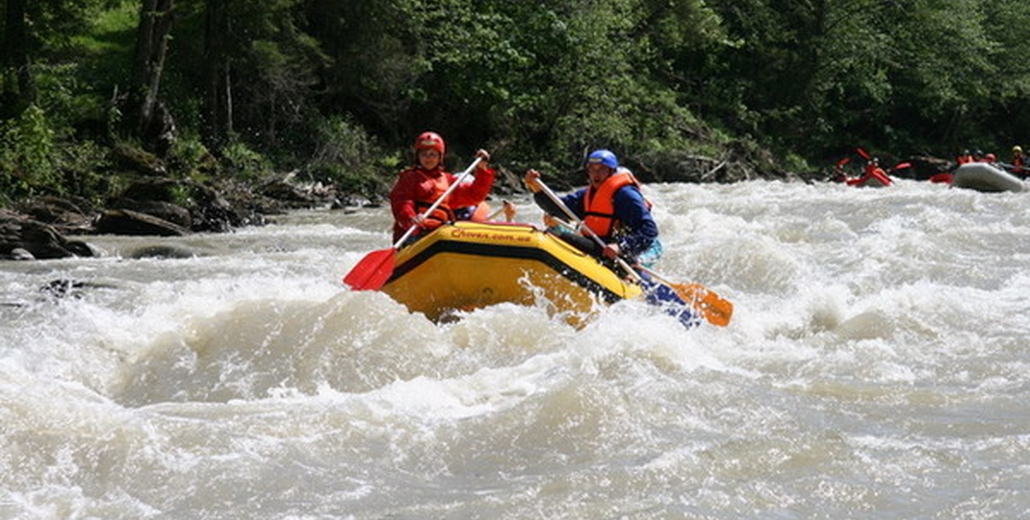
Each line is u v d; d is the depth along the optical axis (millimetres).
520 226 17469
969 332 16594
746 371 14336
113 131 46125
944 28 95375
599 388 12289
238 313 15789
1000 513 9414
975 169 48812
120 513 9633
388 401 12586
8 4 46188
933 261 23859
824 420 12039
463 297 17438
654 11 77000
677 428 11695
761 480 10195
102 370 14727
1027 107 107188
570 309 17266
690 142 73375
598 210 19031
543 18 64875
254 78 55531
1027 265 23203
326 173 53438
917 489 9969
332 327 15109
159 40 48469
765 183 61656
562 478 10219
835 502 9695
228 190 46062
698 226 31688
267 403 12695
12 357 14695
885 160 89875
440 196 19594
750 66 88500
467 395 13078
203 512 9656
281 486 10156
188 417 12062
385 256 18000
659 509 9430
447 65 62438
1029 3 102438
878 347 15656
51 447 10742
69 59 52562
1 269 25984
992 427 11727
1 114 44719
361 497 9969
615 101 69062
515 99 63031
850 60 88812
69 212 36781
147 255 29484
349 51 57594
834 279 22203
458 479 10492
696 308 17703
